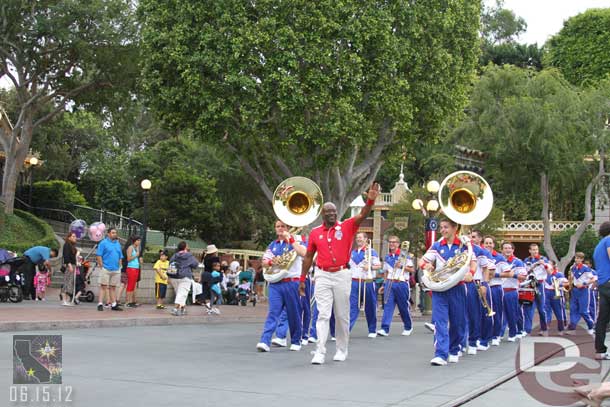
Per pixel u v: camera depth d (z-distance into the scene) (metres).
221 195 38.88
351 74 23.95
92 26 30.97
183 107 25.31
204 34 24.03
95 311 17.95
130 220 36.53
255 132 25.11
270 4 23.80
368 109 25.55
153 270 23.55
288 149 27.80
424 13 25.36
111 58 31.45
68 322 14.84
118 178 48.59
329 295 10.76
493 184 40.06
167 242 42.59
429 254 11.16
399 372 9.94
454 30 26.70
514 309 15.54
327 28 23.69
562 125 31.44
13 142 34.00
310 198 12.43
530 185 34.72
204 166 38.03
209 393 7.92
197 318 18.06
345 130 24.17
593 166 35.12
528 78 33.56
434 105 26.39
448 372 10.02
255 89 23.98
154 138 54.84
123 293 22.50
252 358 11.12
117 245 18.56
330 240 10.76
